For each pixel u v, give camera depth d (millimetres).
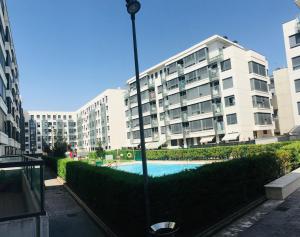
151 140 58094
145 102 60062
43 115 127812
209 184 7508
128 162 37938
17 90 65000
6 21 40562
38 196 5922
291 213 7641
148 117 59375
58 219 9234
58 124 128375
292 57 35312
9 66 40344
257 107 41156
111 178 7879
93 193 9984
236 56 40469
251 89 41500
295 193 9852
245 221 7387
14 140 48688
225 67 41656
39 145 122000
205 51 44875
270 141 30938
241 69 40812
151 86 58438
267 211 8055
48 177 22406
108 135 82250
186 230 6793
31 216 5605
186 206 6801
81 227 8227
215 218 7566
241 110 39469
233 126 40094
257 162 10039
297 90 34719
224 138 40656
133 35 7008
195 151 32594
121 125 82375
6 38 41031
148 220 5988
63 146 39875
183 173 7301
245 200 8852
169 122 52531
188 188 6902
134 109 64500
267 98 43406
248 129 39688
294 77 35031
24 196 6852
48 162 31703
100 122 87625
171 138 52062
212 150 30531
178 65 50344
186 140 49906
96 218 8758
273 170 11422
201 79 45594
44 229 5629
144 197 6309
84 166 12773
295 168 14344
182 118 49312
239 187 8727
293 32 35188
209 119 44219
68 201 12188
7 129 38906
